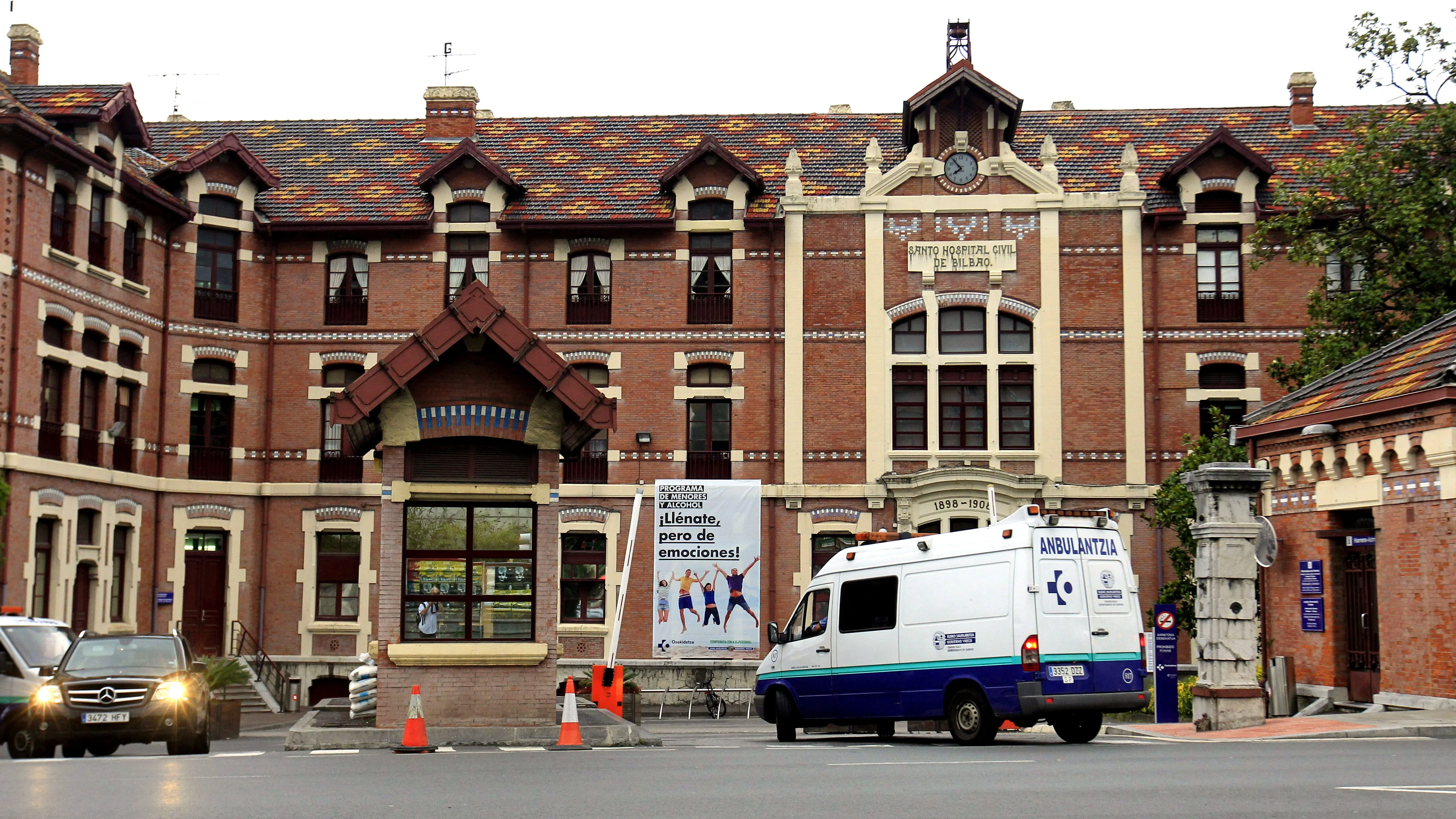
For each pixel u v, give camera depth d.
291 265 37.06
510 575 19.97
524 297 36.44
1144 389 35.12
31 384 29.84
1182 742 17.73
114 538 33.47
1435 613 19.78
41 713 19.28
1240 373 35.31
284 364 36.81
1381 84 30.02
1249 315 35.34
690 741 20.73
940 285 35.66
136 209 34.44
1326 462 22.48
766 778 12.58
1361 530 22.09
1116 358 35.28
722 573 31.08
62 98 32.31
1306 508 23.19
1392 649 20.80
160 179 35.97
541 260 36.59
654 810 10.22
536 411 19.95
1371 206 29.92
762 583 35.06
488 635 19.83
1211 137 35.41
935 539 19.48
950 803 10.40
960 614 18.72
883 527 35.12
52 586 30.55
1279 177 36.53
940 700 18.83
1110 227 35.56
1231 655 19.41
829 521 35.28
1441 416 19.61
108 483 32.78
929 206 35.75
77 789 12.02
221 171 36.50
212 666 25.95
